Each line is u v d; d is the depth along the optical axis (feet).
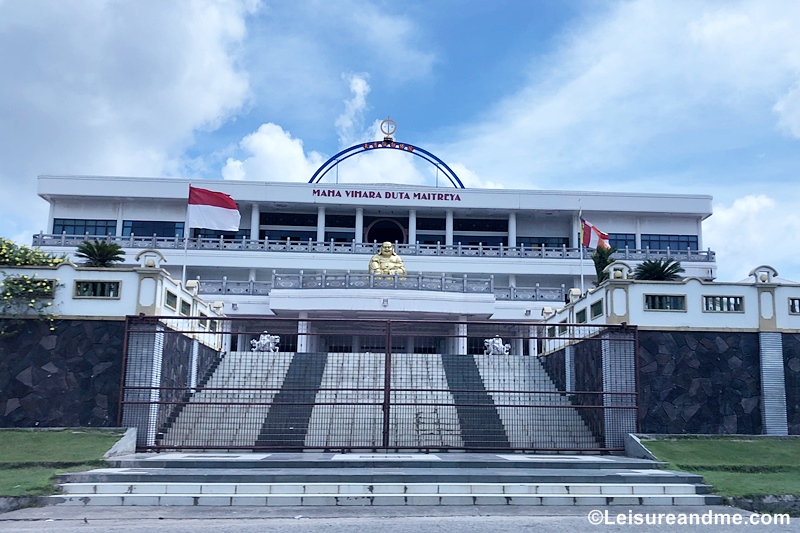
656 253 205.05
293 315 154.30
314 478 54.29
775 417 78.23
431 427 80.69
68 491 52.24
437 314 150.41
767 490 55.21
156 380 74.49
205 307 97.60
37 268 76.33
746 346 80.12
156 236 200.13
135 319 73.87
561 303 177.58
